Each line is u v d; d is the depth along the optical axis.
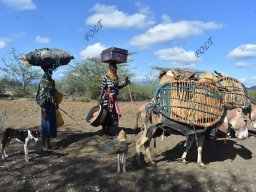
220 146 10.86
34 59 10.00
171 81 8.84
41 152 10.05
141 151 10.20
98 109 11.73
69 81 22.55
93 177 8.12
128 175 8.30
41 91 10.03
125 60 11.12
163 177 8.26
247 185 8.01
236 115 9.47
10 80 22.52
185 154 9.44
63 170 8.52
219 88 9.94
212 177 8.39
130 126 13.26
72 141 11.17
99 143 10.94
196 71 9.77
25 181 7.81
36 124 13.47
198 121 8.64
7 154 9.77
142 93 22.41
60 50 10.29
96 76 21.78
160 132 9.29
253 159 9.99
